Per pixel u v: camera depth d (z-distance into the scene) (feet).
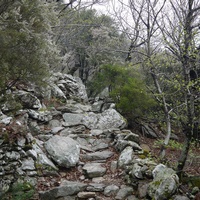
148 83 36.04
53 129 26.78
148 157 22.03
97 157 22.82
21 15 13.57
